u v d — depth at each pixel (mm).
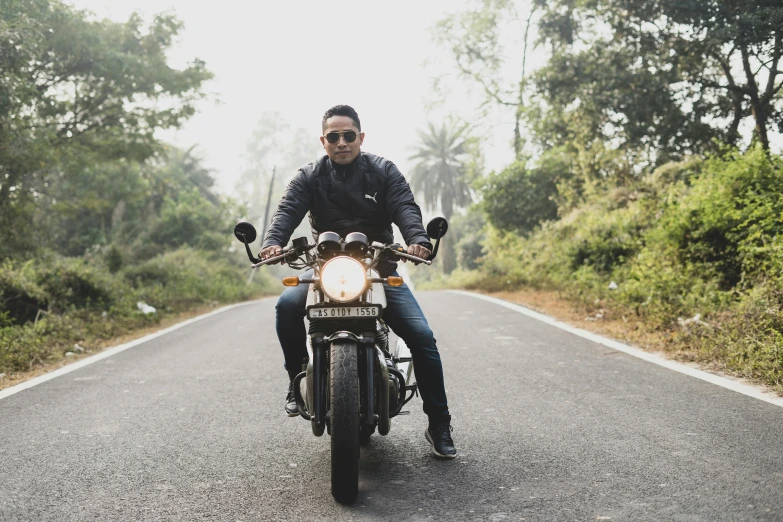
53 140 20875
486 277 21875
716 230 10289
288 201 4082
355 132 4070
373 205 4133
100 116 25125
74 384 7008
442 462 4051
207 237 37125
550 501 3354
